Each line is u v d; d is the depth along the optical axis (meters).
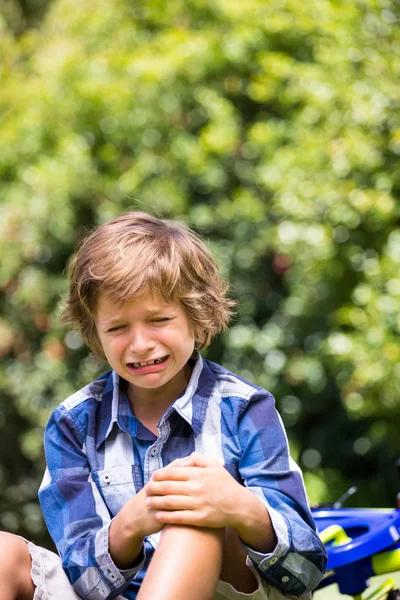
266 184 6.55
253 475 2.41
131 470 2.48
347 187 6.23
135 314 2.36
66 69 7.29
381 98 6.28
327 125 6.45
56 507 2.45
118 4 7.59
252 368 7.27
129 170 7.08
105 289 2.37
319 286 6.84
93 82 7.11
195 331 2.55
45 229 7.25
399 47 6.49
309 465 7.57
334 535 2.77
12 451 7.87
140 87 7.08
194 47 6.98
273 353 7.23
